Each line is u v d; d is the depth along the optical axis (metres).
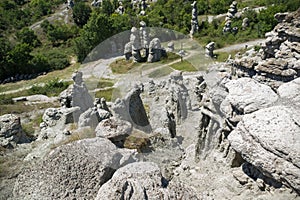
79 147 10.24
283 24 19.42
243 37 49.22
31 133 24.66
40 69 52.53
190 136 13.62
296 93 9.48
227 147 10.98
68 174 9.51
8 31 66.50
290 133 8.10
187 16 55.38
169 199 7.80
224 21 55.78
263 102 9.44
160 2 64.19
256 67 18.17
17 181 10.21
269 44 20.12
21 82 49.22
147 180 8.16
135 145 11.88
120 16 53.16
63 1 81.12
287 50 18.67
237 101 9.71
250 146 8.52
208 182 10.55
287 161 7.88
